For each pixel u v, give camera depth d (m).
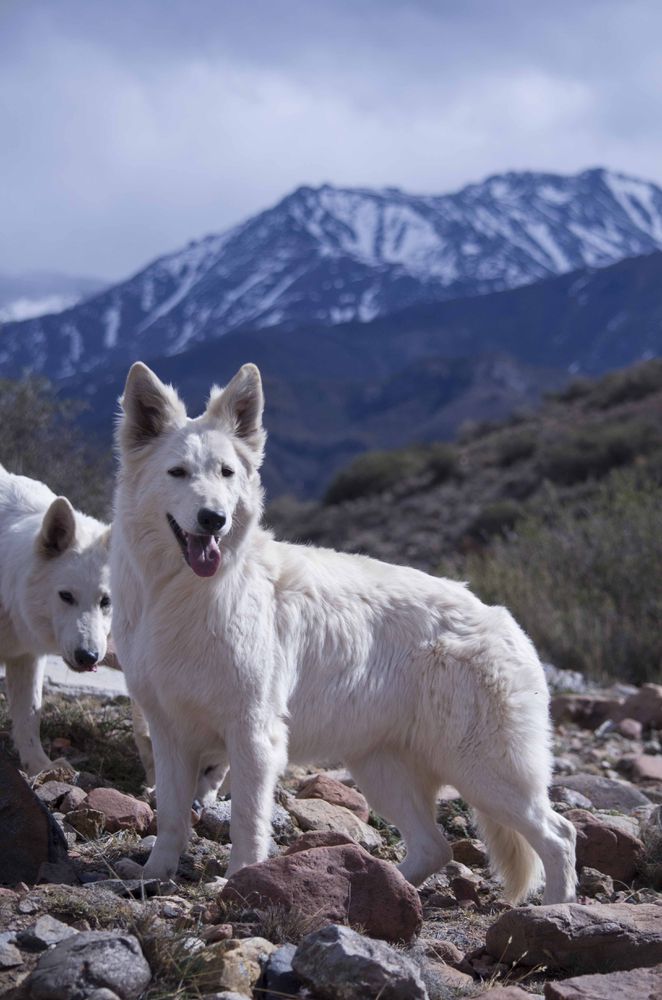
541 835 4.86
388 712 5.11
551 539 13.95
